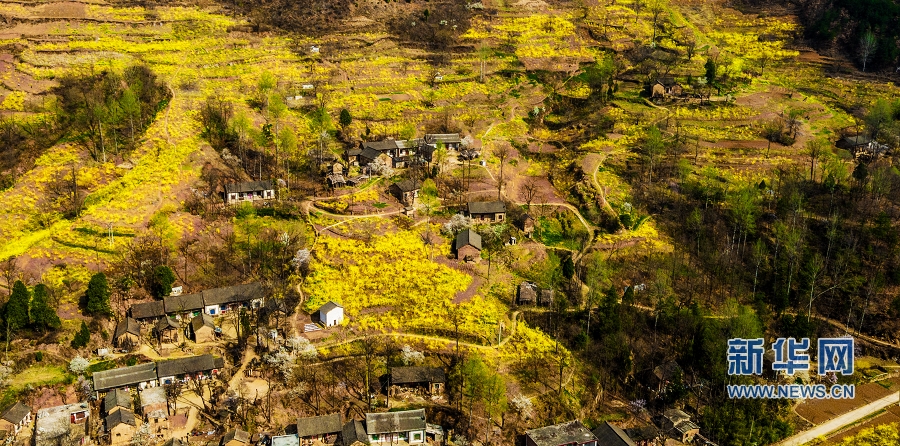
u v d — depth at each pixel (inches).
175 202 6663.4
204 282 5890.8
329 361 5255.9
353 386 5123.0
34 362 5059.1
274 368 5172.2
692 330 5767.7
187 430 4746.6
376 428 4731.8
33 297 5241.1
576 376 5398.6
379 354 5315.0
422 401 5073.8
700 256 6633.9
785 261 6432.1
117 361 5162.4
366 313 5738.2
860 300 6254.9
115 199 6565.0
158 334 5374.0
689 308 5994.1
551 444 4690.0
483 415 5009.8
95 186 6766.7
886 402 5521.7
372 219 6815.9
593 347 5595.5
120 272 5787.4
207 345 5378.9
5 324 5108.3
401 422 4783.5
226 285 5885.8
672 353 5743.1
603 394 5408.5
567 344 5674.2
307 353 5241.1
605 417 5231.3
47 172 6840.6
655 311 6043.3
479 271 6309.1
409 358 5251.0
